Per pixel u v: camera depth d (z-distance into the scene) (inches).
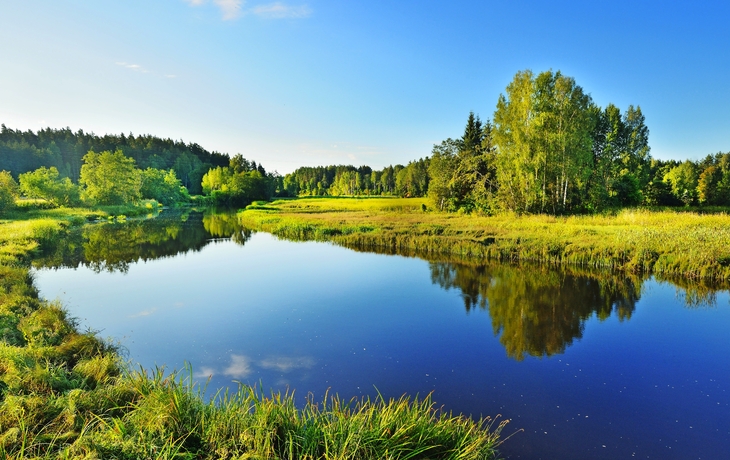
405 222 1284.4
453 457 193.5
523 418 256.8
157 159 4638.3
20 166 3316.9
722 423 250.4
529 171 1338.6
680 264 611.2
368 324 434.3
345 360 344.2
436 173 1857.8
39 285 601.6
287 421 205.6
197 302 515.5
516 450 222.5
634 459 215.5
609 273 644.1
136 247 992.9
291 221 1412.4
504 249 797.9
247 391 281.6
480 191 1556.3
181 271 708.7
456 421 247.6
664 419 255.4
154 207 2691.9
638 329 413.4
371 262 781.3
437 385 301.0
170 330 414.3
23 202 1732.3
